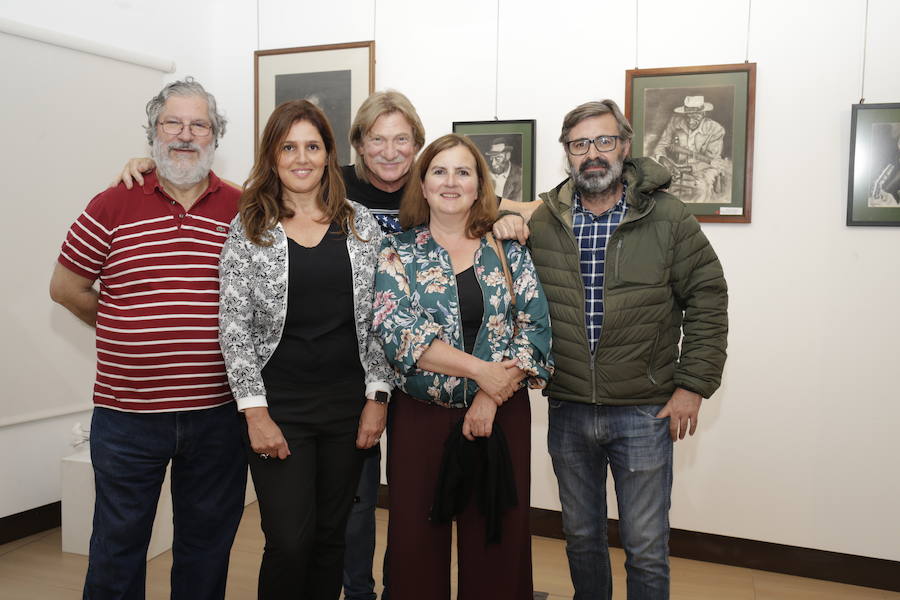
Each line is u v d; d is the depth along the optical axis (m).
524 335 1.98
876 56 2.94
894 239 2.96
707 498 3.29
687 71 3.17
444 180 1.95
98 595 2.10
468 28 3.57
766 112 3.10
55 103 3.31
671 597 2.93
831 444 3.09
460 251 2.03
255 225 1.95
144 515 2.11
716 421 3.26
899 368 2.98
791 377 3.13
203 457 2.14
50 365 3.39
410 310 1.95
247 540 3.38
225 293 1.96
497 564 1.97
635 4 3.27
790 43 3.05
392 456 2.03
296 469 1.96
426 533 1.97
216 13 4.10
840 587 3.04
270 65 3.94
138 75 3.70
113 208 2.03
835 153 3.02
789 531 3.16
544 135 3.47
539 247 2.19
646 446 2.09
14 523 3.34
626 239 2.09
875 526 3.04
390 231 2.25
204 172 2.08
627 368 2.08
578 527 2.23
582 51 3.38
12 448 3.30
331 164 2.04
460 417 1.97
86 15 3.43
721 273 2.11
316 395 1.99
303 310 1.95
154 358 2.02
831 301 3.06
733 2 3.12
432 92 3.66
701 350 2.07
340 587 2.15
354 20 3.79
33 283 3.29
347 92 3.79
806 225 3.08
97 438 2.08
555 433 2.25
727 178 3.15
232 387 1.94
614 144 2.07
